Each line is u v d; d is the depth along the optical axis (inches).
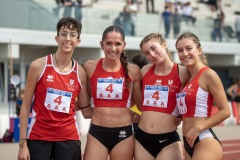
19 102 501.0
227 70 1018.1
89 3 844.0
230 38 874.1
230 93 757.3
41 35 661.3
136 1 877.2
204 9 997.8
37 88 194.5
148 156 209.8
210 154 186.2
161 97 207.5
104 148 209.3
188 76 204.1
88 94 213.8
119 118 208.5
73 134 197.3
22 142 193.2
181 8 853.2
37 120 194.1
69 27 191.2
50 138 193.0
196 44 194.4
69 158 195.0
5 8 628.4
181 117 208.1
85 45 692.1
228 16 1002.1
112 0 887.7
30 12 652.7
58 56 195.2
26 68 726.5
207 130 191.0
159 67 210.1
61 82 193.6
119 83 208.1
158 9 940.6
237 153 438.3
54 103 192.2
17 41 639.8
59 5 675.4
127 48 730.2
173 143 207.3
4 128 548.4
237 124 730.8
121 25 727.1
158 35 210.2
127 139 209.9
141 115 213.3
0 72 708.0
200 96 189.6
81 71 201.2
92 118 212.1
